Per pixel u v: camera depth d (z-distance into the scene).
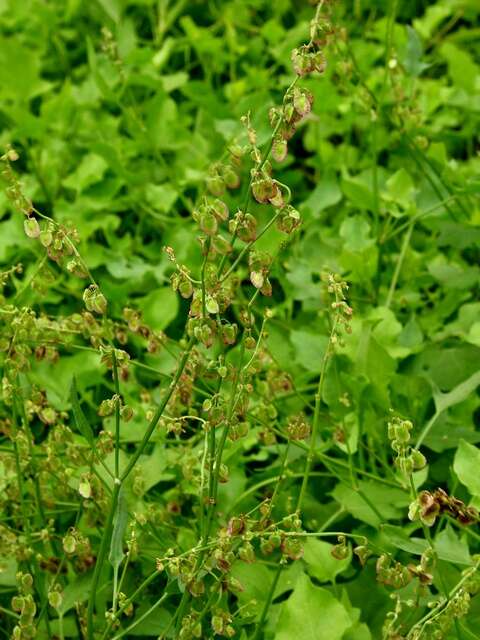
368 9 1.12
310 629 0.58
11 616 0.66
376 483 0.68
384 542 0.66
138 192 0.88
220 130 0.88
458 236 0.78
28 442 0.62
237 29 1.10
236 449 0.67
